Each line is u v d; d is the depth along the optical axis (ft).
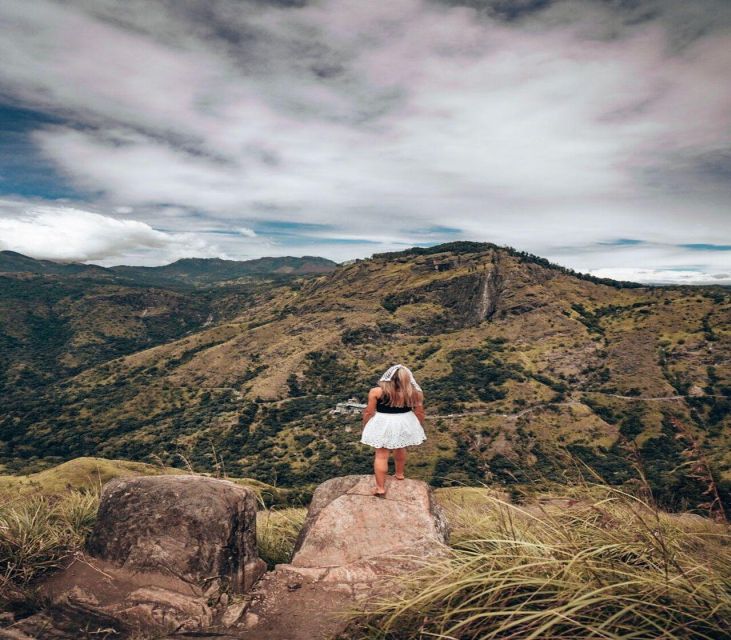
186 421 563.48
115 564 12.25
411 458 385.50
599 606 7.55
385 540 13.84
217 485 13.66
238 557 12.53
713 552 8.82
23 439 550.77
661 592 7.74
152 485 13.64
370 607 9.95
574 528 11.06
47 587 11.55
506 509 12.27
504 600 8.20
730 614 7.22
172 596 11.18
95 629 10.30
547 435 423.64
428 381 621.31
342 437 473.26
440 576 9.44
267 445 473.26
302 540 14.65
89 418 605.31
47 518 14.03
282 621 10.69
